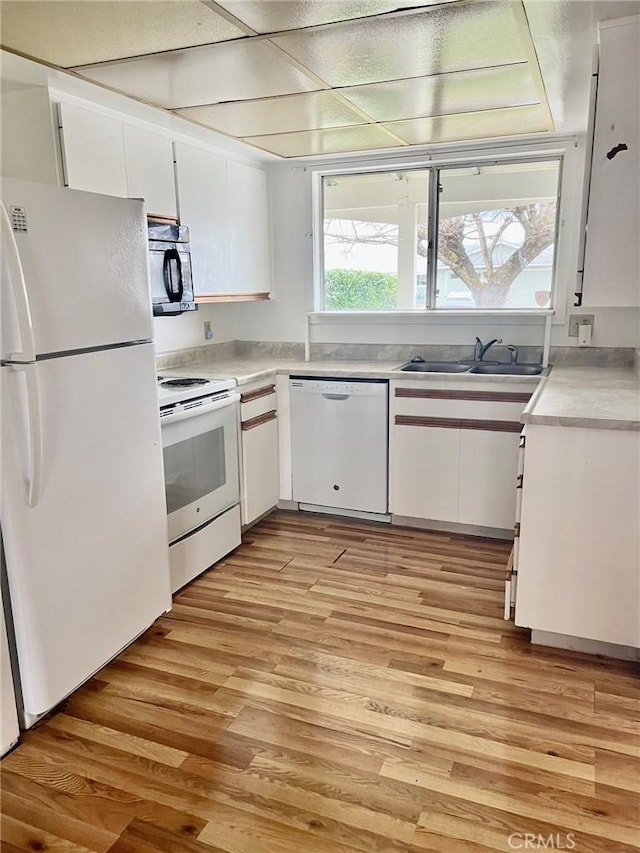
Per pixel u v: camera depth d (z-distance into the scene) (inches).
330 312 161.6
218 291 140.6
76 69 88.5
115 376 85.1
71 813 64.4
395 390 135.2
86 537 81.7
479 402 128.6
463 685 84.2
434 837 60.4
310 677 86.7
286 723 77.3
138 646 95.2
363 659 90.7
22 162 94.1
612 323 136.6
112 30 75.2
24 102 93.4
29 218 70.4
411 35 78.2
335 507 148.2
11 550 71.5
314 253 161.8
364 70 90.5
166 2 67.7
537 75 93.4
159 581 98.0
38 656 75.0
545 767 69.2
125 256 85.7
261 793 66.3
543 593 91.3
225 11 70.1
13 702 74.1
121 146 108.7
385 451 139.1
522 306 148.2
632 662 89.4
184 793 66.5
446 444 133.3
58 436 75.9
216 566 123.1
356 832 61.1
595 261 88.0
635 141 82.7
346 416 140.6
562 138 133.1
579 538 87.8
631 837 60.1
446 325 151.6
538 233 143.7
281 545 132.9
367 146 140.8
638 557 85.5
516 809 63.6
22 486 71.3
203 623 101.7
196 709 80.3
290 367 145.9
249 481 135.6
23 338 68.0
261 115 113.3
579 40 81.9
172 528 108.8
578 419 84.1
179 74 91.0
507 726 76.0
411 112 113.0
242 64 87.2
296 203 160.1
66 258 75.7
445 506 136.8
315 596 110.3
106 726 77.4
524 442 88.7
